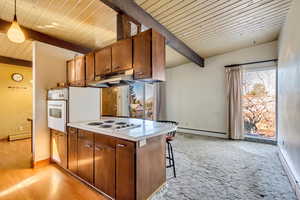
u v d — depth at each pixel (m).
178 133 5.62
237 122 4.55
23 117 5.07
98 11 2.31
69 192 2.01
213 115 5.14
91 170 2.06
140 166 1.62
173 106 6.20
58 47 3.16
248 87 4.54
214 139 4.71
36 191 2.04
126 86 3.44
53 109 2.76
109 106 3.52
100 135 1.92
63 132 2.54
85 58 2.89
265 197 1.92
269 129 4.23
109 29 2.85
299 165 2.04
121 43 2.31
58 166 2.80
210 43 4.08
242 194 1.98
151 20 2.72
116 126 2.14
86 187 2.11
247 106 4.56
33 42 2.87
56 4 2.12
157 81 2.49
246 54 4.49
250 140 4.46
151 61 2.02
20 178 2.38
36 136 2.79
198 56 4.95
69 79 3.24
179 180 2.32
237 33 3.55
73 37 3.14
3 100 4.75
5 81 4.80
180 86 5.98
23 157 3.26
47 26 2.70
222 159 3.13
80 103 2.64
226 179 2.35
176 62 5.63
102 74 2.60
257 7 2.60
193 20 2.93
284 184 2.21
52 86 3.05
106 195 1.88
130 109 3.36
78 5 2.16
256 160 3.07
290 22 2.56
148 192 1.77
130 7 2.29
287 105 2.78
